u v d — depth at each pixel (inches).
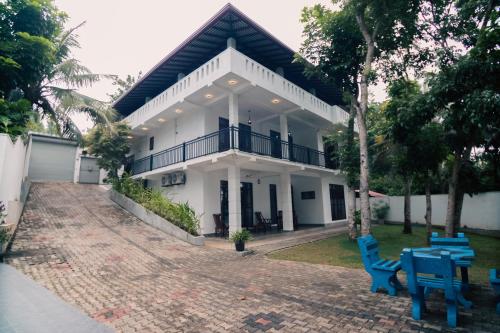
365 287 186.2
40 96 496.7
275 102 495.5
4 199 296.8
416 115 270.5
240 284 201.2
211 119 522.9
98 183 835.4
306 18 406.9
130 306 157.6
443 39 340.5
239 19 420.8
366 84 364.5
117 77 574.9
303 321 134.3
